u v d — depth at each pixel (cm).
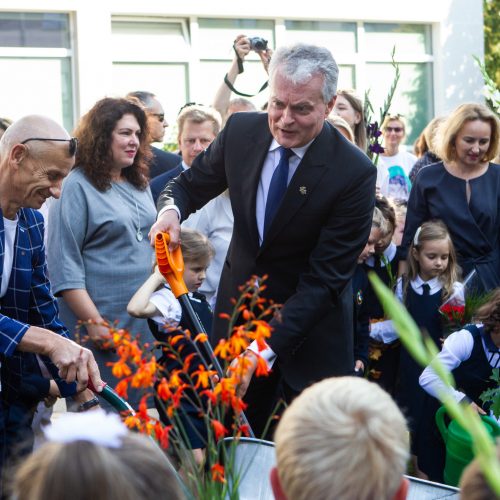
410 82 1025
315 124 307
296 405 148
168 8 892
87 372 274
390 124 665
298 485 141
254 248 328
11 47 840
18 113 847
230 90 609
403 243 481
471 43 1036
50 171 278
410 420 432
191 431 341
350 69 996
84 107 861
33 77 850
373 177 322
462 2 1027
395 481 141
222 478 200
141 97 554
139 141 410
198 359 352
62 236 389
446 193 493
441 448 425
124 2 873
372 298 444
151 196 421
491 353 393
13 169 278
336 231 318
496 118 491
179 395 201
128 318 397
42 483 133
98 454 133
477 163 491
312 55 302
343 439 140
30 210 298
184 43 913
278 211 317
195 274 376
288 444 143
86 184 395
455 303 447
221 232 441
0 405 281
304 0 953
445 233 450
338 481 139
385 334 445
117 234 396
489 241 491
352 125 511
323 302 316
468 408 103
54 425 141
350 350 338
